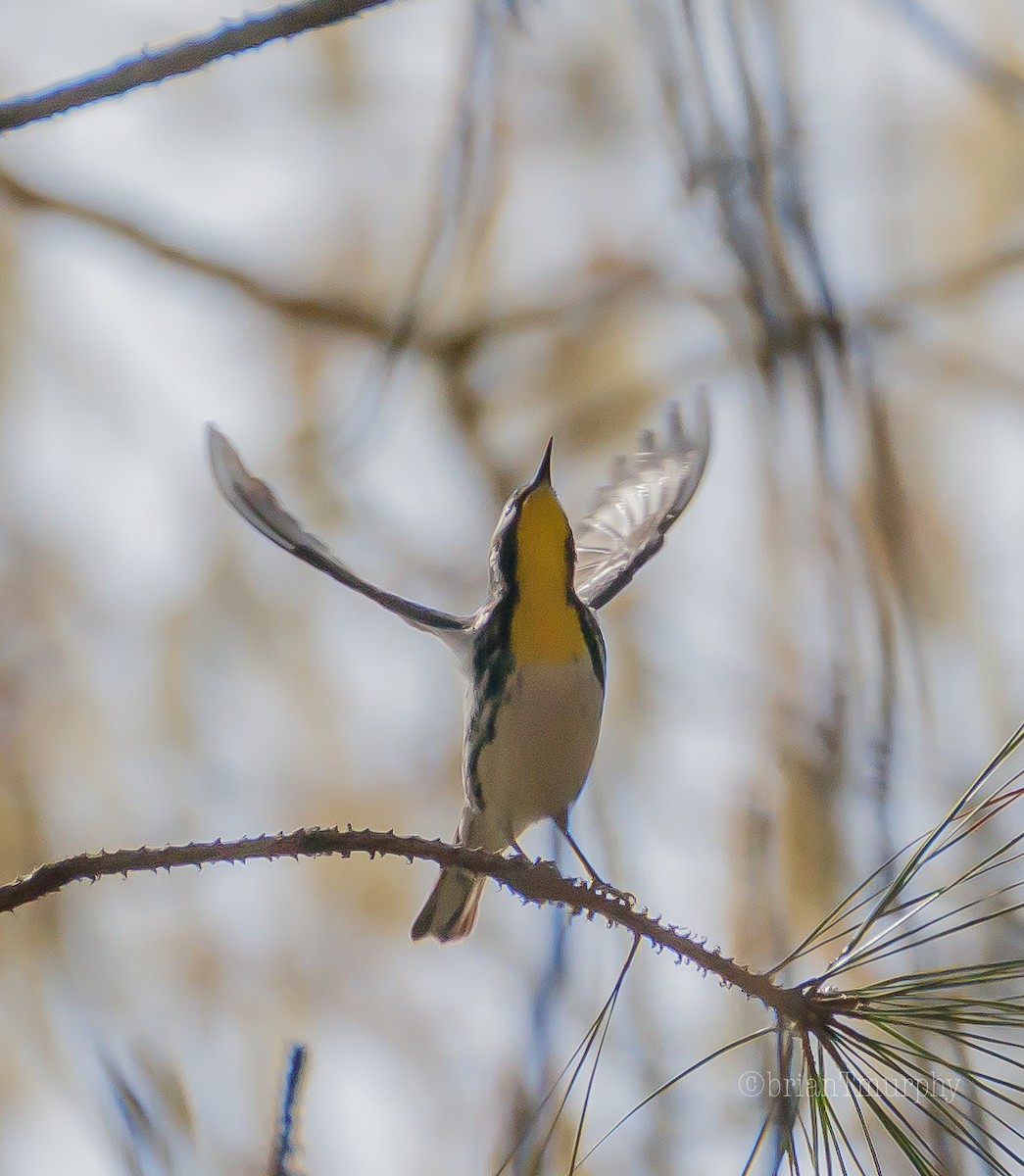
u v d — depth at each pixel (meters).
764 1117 6.11
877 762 8.95
